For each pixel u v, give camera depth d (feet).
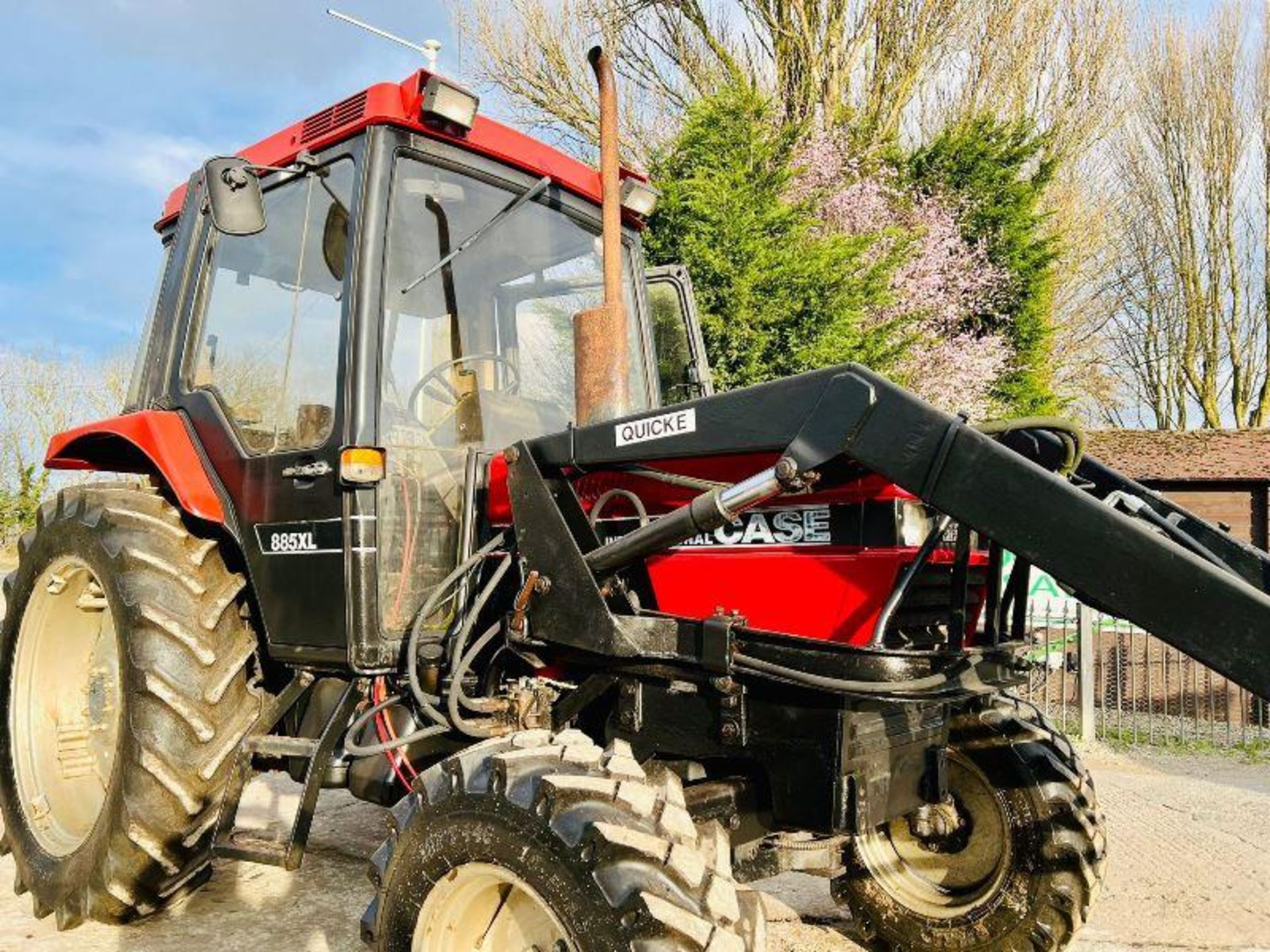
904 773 8.72
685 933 6.40
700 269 34.22
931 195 54.80
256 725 10.71
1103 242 77.41
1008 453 7.06
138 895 10.66
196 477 11.34
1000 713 10.89
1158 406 82.38
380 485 9.94
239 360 11.43
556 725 9.24
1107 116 70.03
